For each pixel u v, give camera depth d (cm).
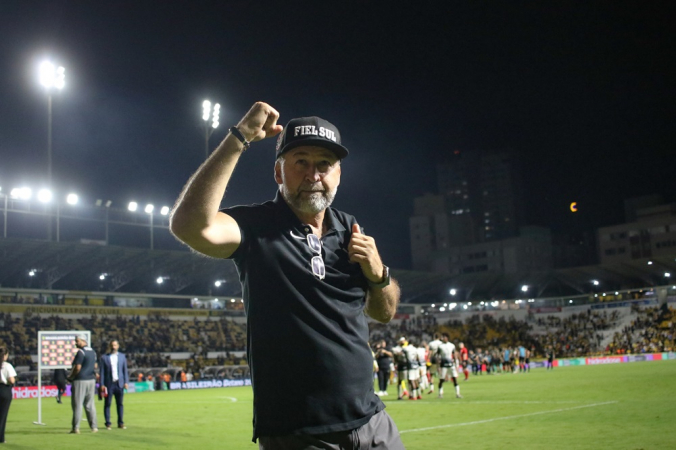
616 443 1029
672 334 6431
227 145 285
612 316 7112
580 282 7762
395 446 318
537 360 6375
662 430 1156
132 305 5516
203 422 1745
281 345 297
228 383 4631
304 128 317
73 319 5012
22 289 4853
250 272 307
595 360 5997
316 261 312
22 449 1227
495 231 14412
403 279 7044
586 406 1684
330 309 305
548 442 1074
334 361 297
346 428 296
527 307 7506
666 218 9050
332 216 340
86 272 5150
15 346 4491
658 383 2430
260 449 308
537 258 10462
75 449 1216
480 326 7394
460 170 14800
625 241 9319
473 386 3078
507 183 14475
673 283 7344
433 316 7512
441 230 11744
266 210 322
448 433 1251
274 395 296
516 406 1806
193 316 5784
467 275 7400
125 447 1234
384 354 2742
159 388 4206
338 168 329
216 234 290
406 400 2336
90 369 1563
